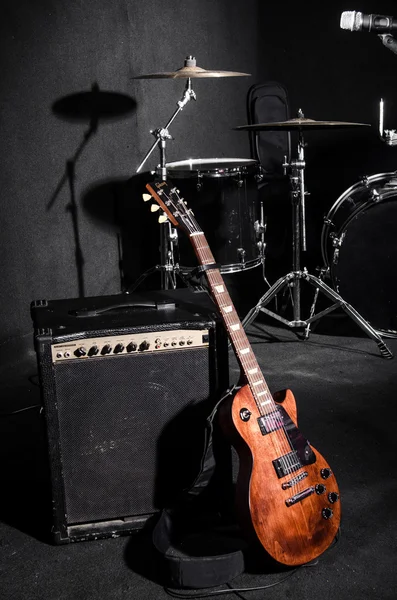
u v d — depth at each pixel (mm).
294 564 1695
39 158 3246
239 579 1731
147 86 3773
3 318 3150
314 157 4664
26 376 3092
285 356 3244
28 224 3234
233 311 1862
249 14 4320
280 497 1699
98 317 1871
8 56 3025
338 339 3467
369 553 1816
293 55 4484
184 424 1865
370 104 4508
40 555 1854
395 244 3316
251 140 4395
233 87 4340
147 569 1786
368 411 2629
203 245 1944
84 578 1759
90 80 3443
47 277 3371
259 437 1722
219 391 1860
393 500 2045
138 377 1807
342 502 2039
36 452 2418
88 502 1874
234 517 1916
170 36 3859
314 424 2529
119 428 1834
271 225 4398
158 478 1896
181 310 1920
